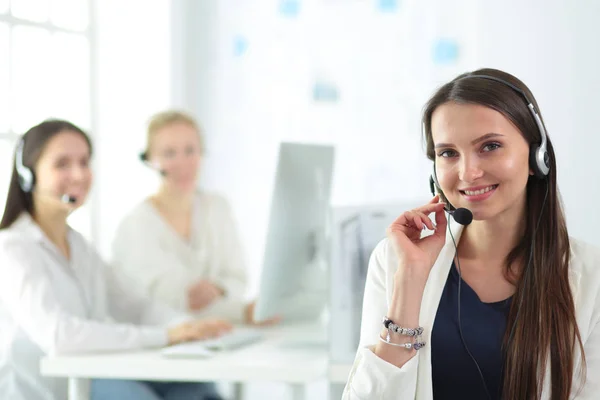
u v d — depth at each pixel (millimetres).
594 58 3596
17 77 3623
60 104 3863
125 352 2322
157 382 2900
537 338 1441
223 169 4496
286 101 4336
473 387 1484
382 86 4121
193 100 4516
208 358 2213
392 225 1554
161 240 3357
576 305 1471
